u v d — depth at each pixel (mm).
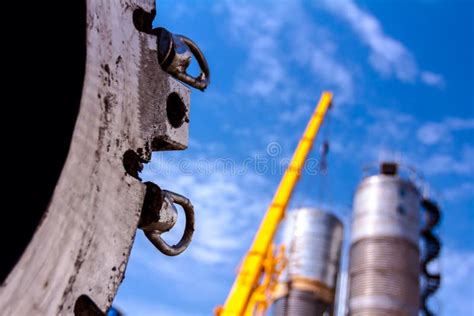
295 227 56719
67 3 1811
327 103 62500
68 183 1668
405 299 48156
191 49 2461
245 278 45750
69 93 1735
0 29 1864
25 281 1560
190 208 2385
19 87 1785
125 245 1937
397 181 55125
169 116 2305
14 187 1655
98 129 1809
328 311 52656
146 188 2057
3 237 1581
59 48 1788
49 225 1606
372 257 50438
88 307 1800
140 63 2092
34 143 1704
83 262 1765
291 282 53219
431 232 54656
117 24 1968
